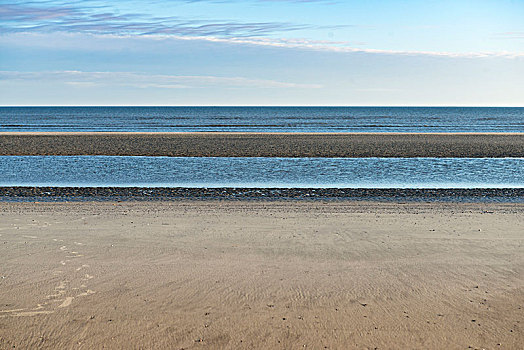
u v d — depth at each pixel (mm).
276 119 106188
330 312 5410
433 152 31625
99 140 40719
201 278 6387
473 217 10867
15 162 26266
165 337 4844
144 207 12500
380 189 16781
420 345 4746
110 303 5559
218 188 16859
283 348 4691
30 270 6605
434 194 15688
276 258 7324
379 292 5980
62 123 85750
